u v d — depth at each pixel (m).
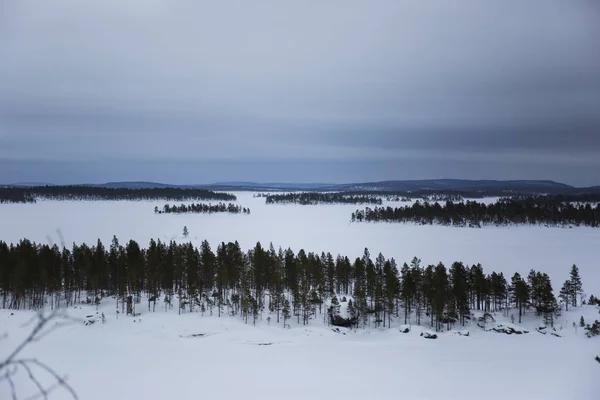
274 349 58.81
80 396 37.78
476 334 69.44
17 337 53.81
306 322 76.69
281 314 79.88
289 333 68.31
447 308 75.94
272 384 44.28
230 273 88.12
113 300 84.69
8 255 83.31
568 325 72.31
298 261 97.12
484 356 57.03
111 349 54.62
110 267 90.94
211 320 71.25
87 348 53.94
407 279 81.06
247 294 78.12
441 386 44.53
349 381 45.69
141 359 51.31
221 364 51.00
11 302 78.44
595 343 63.53
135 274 82.69
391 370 50.06
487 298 85.19
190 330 65.94
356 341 64.75
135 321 69.25
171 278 87.38
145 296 87.19
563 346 62.59
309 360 54.06
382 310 80.38
